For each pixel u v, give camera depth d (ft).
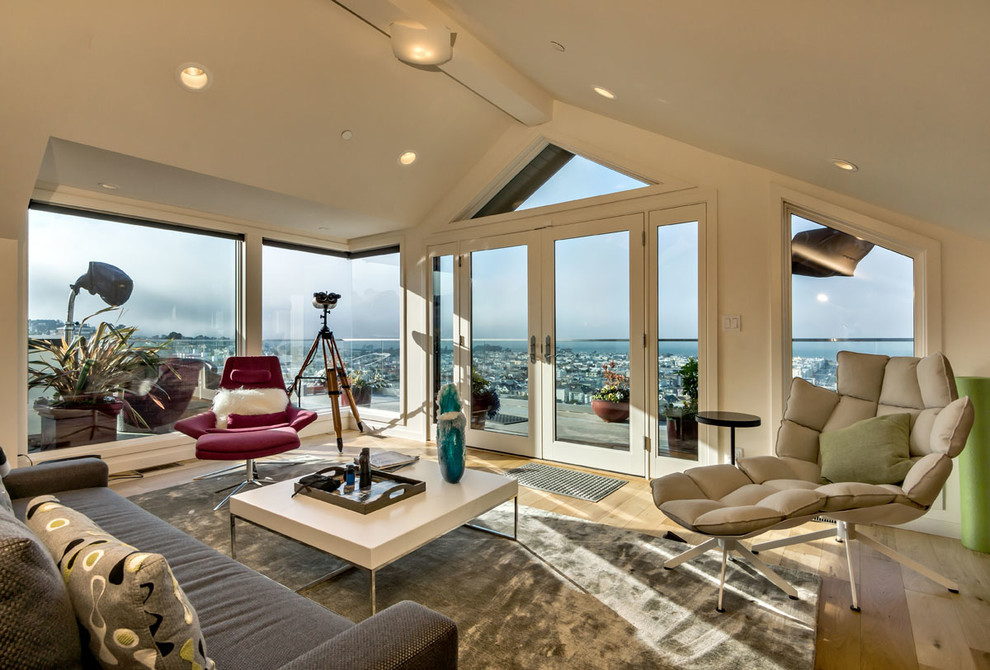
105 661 2.56
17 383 10.18
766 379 10.69
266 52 9.23
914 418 7.55
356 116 11.35
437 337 16.24
